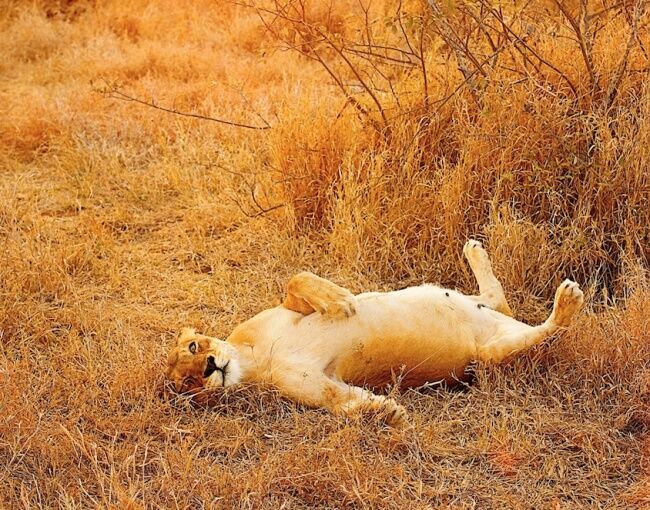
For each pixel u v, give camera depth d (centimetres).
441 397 765
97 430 708
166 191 1220
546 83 1012
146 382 755
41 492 645
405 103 1093
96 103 1466
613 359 765
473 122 1040
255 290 955
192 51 1697
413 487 645
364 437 686
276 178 1105
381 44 1259
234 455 687
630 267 895
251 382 745
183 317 908
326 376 732
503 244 928
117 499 622
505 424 693
